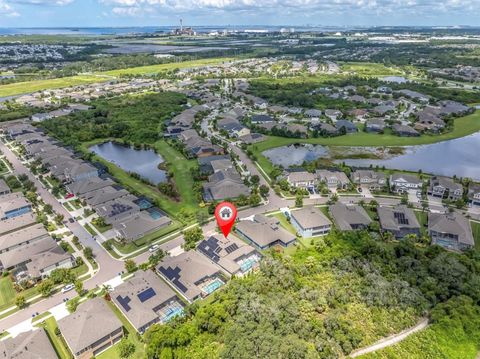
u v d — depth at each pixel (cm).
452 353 6831
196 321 7194
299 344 6456
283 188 13188
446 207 12038
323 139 19075
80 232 10731
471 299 7819
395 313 7581
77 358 6562
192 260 8919
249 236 10188
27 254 9269
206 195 12800
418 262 8969
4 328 7331
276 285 8262
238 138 18900
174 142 18288
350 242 9825
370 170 14175
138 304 7619
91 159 16325
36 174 14862
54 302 8056
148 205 12188
